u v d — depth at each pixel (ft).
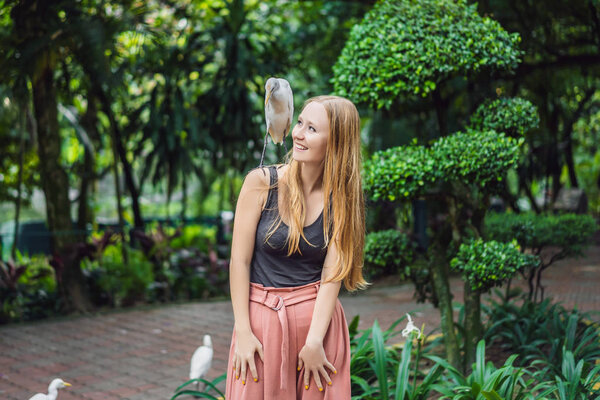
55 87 29.32
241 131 32.14
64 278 26.68
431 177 12.64
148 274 28.32
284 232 7.32
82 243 27.43
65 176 27.84
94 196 42.86
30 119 31.42
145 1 28.63
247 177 7.57
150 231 31.53
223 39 31.48
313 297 7.48
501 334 15.84
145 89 36.73
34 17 25.40
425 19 13.14
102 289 28.07
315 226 7.41
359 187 7.53
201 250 33.27
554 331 15.30
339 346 7.61
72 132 41.14
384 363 11.39
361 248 7.67
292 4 39.17
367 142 41.27
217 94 32.99
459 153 12.46
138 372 17.13
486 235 14.67
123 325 23.88
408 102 20.71
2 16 27.81
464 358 14.30
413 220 37.14
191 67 31.48
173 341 21.03
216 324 23.91
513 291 18.65
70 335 22.24
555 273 34.47
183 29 33.40
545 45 25.57
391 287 32.73
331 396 7.44
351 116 7.40
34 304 26.02
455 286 31.55
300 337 7.39
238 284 7.44
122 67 28.50
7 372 17.39
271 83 7.54
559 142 49.11
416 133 34.14
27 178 39.91
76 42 25.68
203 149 32.89
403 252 15.28
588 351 14.11
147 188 58.54
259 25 38.42
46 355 19.31
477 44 12.76
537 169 49.39
